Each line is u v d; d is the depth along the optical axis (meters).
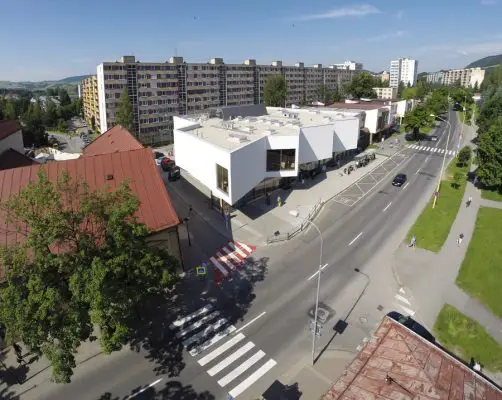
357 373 15.48
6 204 18.73
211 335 24.34
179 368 21.81
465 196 50.31
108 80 89.31
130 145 47.41
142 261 20.09
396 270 31.64
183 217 42.62
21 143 52.69
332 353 22.81
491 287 29.25
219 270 31.91
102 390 20.41
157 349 23.22
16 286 17.27
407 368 15.52
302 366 21.89
